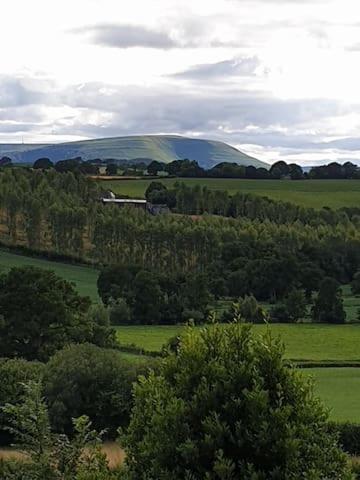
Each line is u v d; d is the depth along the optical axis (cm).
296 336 8625
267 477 885
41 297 6319
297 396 943
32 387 1295
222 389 930
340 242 12594
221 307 9925
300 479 882
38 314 6300
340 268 12181
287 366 974
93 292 10500
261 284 10925
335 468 924
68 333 6400
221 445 896
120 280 9650
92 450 1198
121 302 9281
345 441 3111
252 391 915
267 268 10962
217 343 987
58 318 6350
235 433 904
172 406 921
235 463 896
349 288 11856
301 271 11006
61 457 1195
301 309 9762
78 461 1191
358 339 8519
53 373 3966
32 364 4284
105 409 3903
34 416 1227
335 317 9775
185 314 9281
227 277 11169
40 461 1177
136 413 987
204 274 10144
